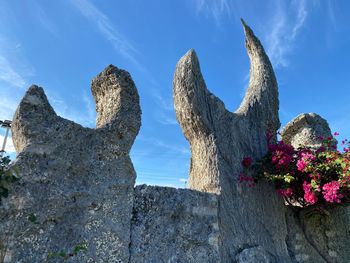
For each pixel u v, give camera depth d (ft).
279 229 13.88
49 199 7.79
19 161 7.50
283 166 14.11
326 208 15.90
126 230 9.24
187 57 14.42
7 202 7.01
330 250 15.17
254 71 18.69
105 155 9.46
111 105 10.70
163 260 9.82
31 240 7.27
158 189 10.68
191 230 10.93
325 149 15.83
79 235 8.20
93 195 8.79
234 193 13.01
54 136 8.41
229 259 11.66
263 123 16.29
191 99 13.79
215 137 13.73
